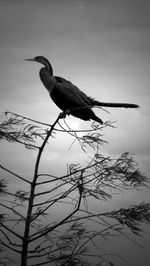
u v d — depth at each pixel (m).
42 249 4.80
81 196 4.68
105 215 4.62
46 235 4.84
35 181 4.95
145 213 4.61
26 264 4.77
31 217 4.83
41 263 4.76
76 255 4.59
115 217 4.59
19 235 4.83
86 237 4.60
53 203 4.80
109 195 4.65
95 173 4.80
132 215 4.55
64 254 4.71
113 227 4.46
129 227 4.49
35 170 4.98
